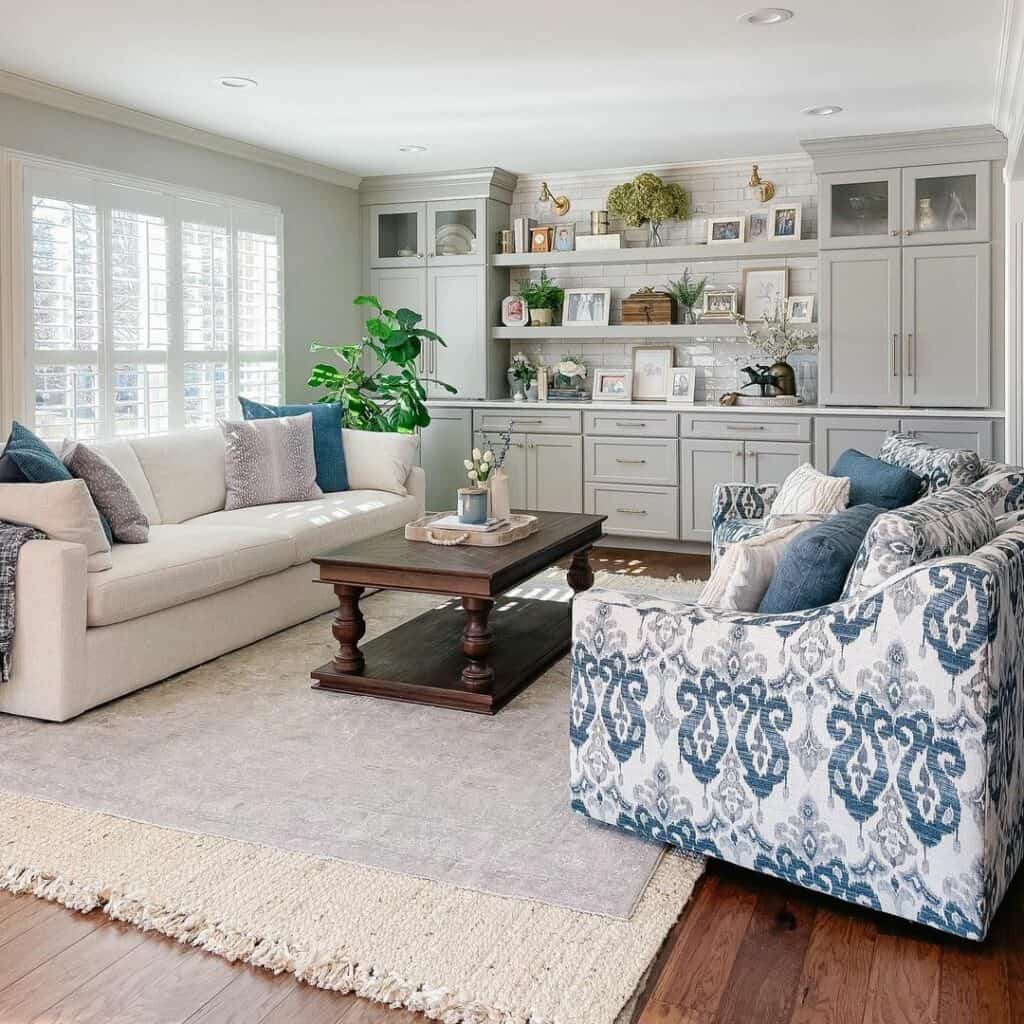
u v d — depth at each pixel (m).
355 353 6.81
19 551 3.39
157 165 5.64
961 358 5.92
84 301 5.18
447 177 7.07
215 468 5.18
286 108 5.35
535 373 7.26
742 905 2.29
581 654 2.56
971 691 1.97
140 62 4.54
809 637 2.19
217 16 3.95
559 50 4.39
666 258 6.70
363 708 3.58
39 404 4.95
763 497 4.61
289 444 5.39
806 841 2.22
